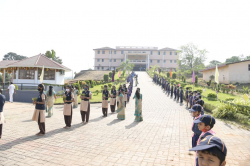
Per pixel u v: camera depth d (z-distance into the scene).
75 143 5.69
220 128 7.93
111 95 11.62
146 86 30.55
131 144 5.70
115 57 69.12
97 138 6.24
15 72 22.83
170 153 4.99
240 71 29.58
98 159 4.55
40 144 5.53
